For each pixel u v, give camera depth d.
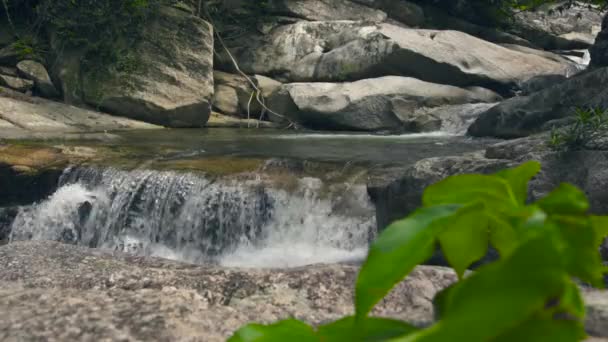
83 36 16.31
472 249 0.37
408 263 0.32
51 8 16.38
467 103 16.06
